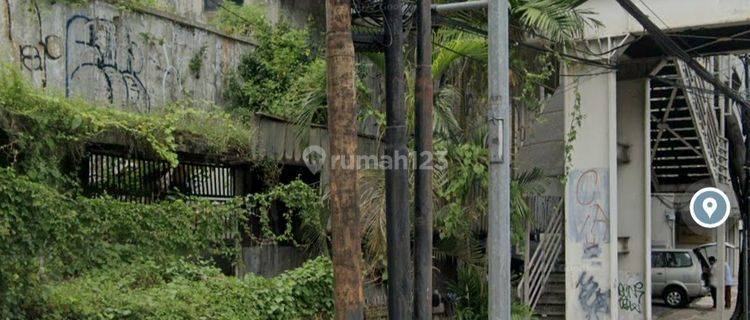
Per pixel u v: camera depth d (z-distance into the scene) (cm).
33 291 1014
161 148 1217
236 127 1444
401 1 1034
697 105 2208
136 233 1223
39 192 1037
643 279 1944
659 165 2719
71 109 1127
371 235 1377
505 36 1085
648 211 1958
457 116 1605
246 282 1292
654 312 2678
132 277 1169
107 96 1352
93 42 1331
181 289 1182
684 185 2792
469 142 1555
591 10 1684
